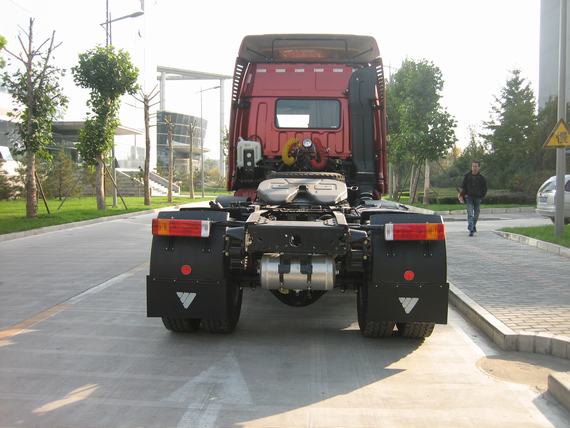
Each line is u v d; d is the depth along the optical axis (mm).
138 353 5277
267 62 8602
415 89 28844
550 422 3803
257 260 5566
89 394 4273
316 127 8398
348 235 5113
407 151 28922
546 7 47250
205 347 5484
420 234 5156
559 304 6707
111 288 8250
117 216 22172
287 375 4723
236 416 3898
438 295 5234
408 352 5367
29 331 5984
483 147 40094
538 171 31766
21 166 33156
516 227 15562
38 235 15750
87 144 23906
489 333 5855
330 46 8844
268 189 6527
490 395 4281
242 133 8562
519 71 38344
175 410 3996
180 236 5441
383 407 4059
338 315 6832
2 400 4145
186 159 85375
